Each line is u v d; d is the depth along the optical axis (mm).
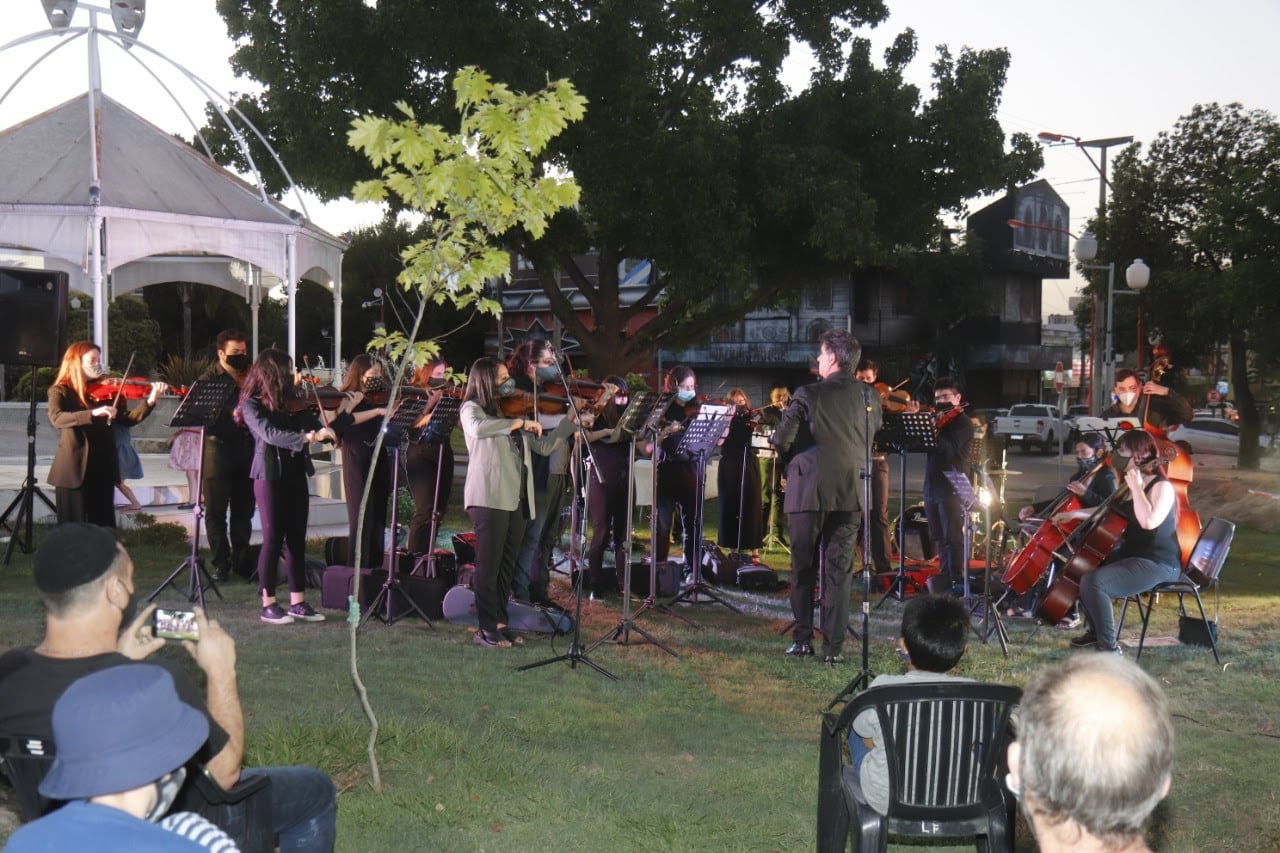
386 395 8750
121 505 11617
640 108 19797
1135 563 7254
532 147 4762
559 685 6430
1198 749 5664
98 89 11828
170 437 17562
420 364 5031
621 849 4188
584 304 48969
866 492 6383
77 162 11523
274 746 4773
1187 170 29609
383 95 18391
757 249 21703
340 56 18484
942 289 44906
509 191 4812
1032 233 50438
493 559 7285
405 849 4062
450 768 4879
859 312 46250
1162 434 8773
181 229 11750
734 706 6270
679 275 20203
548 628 7855
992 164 21266
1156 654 7781
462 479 21594
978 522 10016
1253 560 12883
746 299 23625
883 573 10008
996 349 48469
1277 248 23891
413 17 17719
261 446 7547
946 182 21688
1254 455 27047
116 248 11328
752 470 11094
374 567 8875
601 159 18938
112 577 2787
